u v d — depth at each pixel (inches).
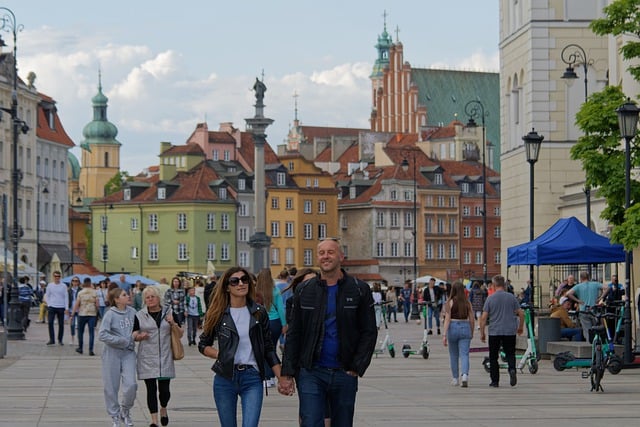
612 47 2544.3
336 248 721.0
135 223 7839.6
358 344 718.5
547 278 3309.5
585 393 1302.9
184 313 2290.8
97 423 1061.1
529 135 2021.4
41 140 6427.2
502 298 1375.5
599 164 1829.5
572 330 1752.0
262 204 4527.6
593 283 1788.9
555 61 3388.3
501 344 1391.5
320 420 719.1
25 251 6102.4
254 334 747.4
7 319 2819.9
